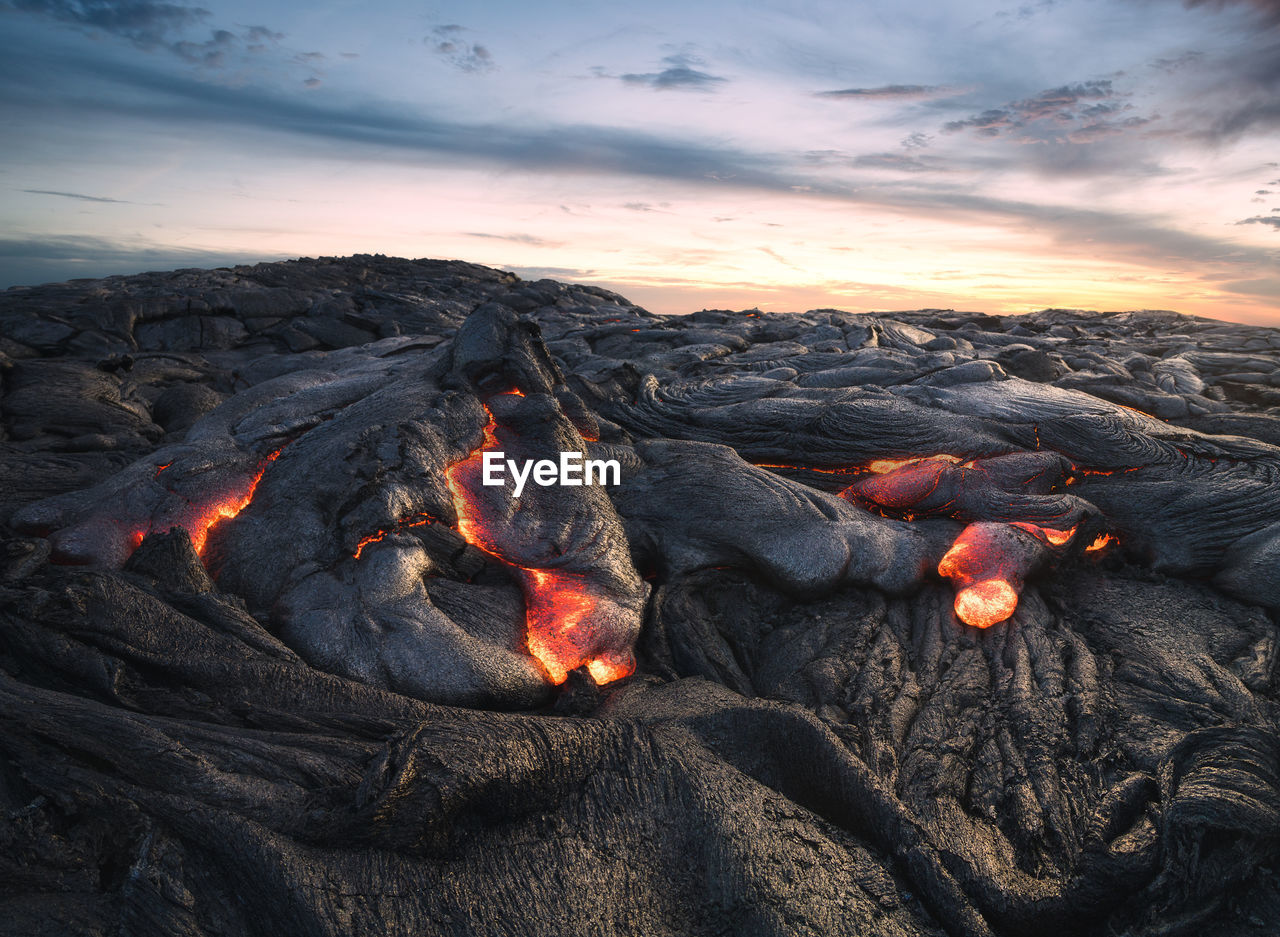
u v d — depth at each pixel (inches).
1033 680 74.1
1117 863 55.0
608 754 60.5
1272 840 55.8
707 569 90.4
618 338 179.8
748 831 57.0
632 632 78.2
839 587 88.9
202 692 59.2
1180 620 82.8
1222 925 54.1
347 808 50.5
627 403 125.7
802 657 79.9
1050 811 60.3
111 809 48.3
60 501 80.1
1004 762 65.2
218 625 64.7
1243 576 86.2
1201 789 57.1
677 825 57.7
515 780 55.5
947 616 84.9
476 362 99.8
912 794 62.5
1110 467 103.2
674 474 97.2
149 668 59.6
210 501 81.4
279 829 49.7
